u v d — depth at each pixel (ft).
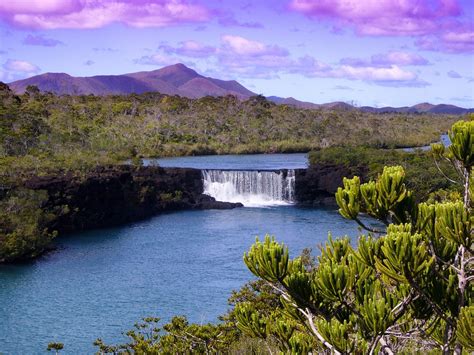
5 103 348.18
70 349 83.35
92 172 194.39
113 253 143.02
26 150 246.68
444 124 502.79
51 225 169.78
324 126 406.21
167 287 112.57
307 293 19.54
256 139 378.12
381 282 19.86
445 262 18.90
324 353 21.93
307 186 227.61
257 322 22.66
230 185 231.91
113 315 97.19
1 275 123.13
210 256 137.18
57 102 404.16
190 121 396.57
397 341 22.11
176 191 218.59
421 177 170.91
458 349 18.40
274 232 163.53
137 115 409.49
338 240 20.59
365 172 219.82
